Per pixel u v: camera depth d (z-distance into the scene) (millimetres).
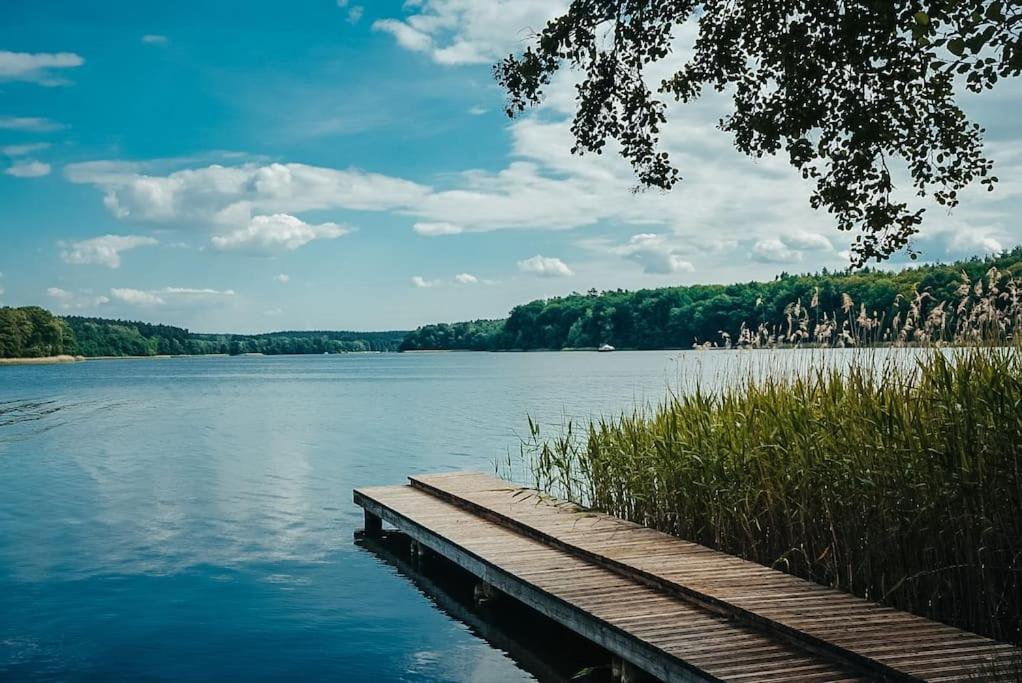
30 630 7875
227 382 67312
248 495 15102
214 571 10000
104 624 8078
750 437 8039
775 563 7137
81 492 15438
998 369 6312
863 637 5301
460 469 17406
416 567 10219
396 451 20547
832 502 6934
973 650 5039
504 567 7699
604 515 9719
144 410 36375
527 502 10594
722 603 6145
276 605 8688
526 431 24031
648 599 6602
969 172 7547
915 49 7055
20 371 106750
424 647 7449
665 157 8555
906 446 6418
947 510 5984
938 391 6539
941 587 6055
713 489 8219
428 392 45188
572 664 7035
